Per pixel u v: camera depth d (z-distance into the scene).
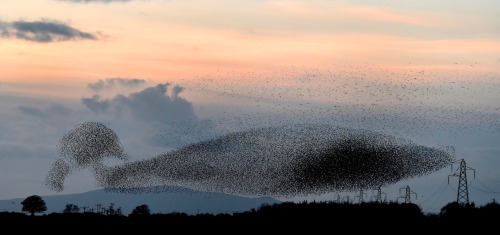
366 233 98.19
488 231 100.06
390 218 104.56
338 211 104.88
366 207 106.38
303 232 99.81
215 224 105.56
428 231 99.38
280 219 105.00
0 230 103.38
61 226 107.69
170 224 107.62
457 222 104.56
